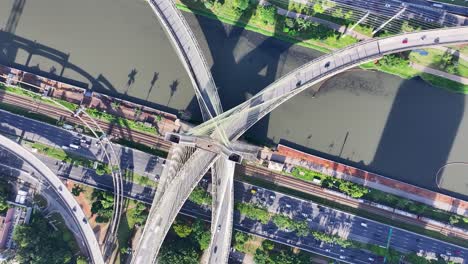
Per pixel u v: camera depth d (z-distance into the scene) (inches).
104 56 7352.4
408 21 7150.6
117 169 7229.3
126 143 7283.5
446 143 7322.8
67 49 7352.4
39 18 7362.2
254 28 7317.9
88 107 7244.1
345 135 7367.1
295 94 7140.8
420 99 7327.8
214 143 6304.1
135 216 7140.8
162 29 7372.1
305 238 7283.5
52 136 7258.9
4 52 7362.2
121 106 7253.9
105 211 7101.4
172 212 6151.6
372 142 7322.8
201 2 7268.7
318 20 7288.4
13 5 7377.0
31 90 7253.9
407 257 7170.3
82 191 7219.5
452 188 7342.5
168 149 7303.2
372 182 7322.8
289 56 7362.2
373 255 7263.8
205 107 6702.8
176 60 7362.2
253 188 7278.5
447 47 7234.3
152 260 6368.1
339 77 7372.1
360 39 7258.9
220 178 6722.4
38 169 7229.3
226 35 7357.3
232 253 7244.1
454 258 7244.1
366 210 7332.7
